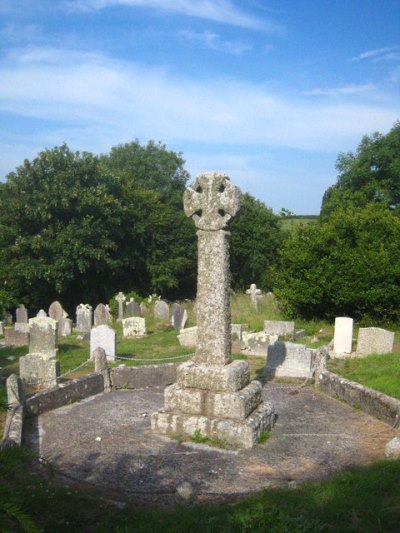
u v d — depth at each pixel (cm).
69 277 3547
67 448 807
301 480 685
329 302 2481
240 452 788
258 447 811
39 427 913
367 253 2388
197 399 850
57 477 698
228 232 889
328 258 2447
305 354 1347
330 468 730
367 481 618
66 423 933
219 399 836
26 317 3048
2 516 430
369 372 1291
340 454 784
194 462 749
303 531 507
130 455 775
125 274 4375
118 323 2969
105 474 709
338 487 614
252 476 703
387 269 2330
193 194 879
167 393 871
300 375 1346
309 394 1160
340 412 1012
